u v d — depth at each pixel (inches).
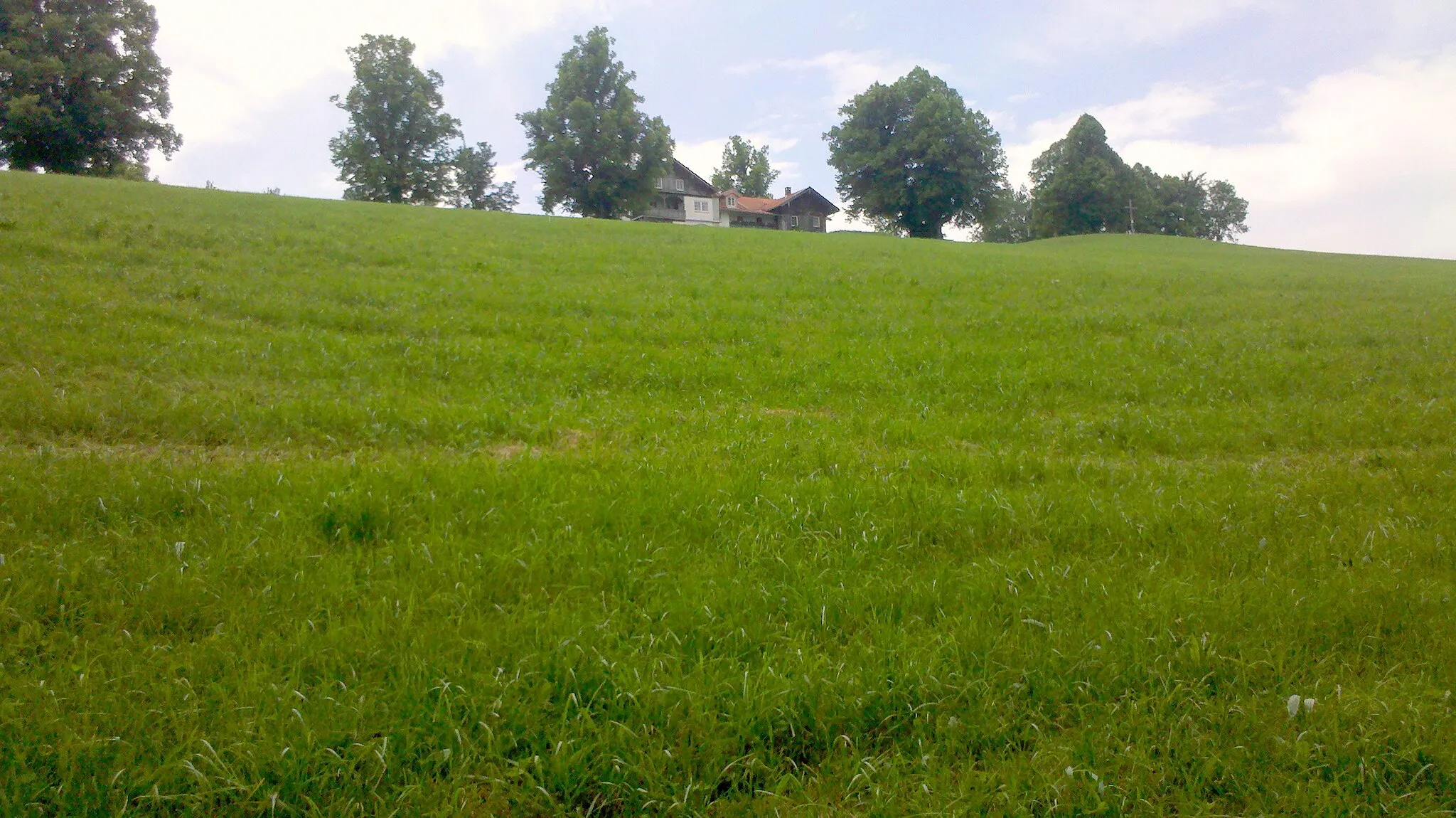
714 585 212.2
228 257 730.2
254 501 244.1
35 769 139.1
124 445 312.5
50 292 510.3
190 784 138.1
